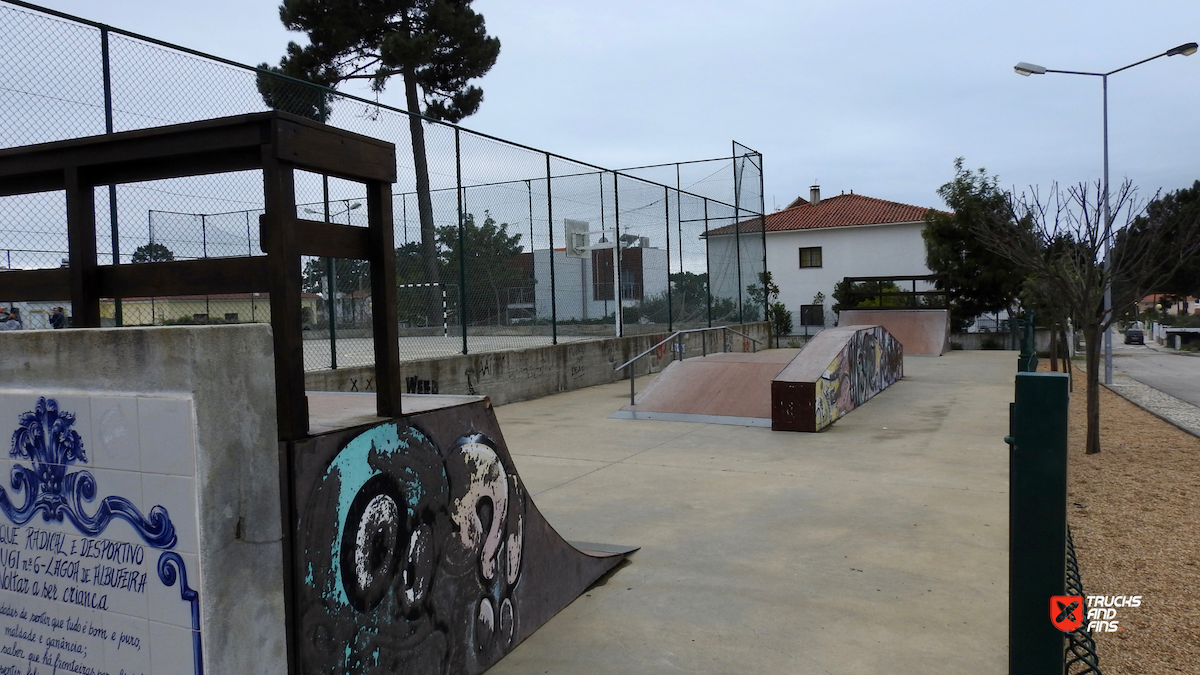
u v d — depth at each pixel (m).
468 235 11.69
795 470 7.05
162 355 1.98
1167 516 5.41
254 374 2.10
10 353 2.31
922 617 3.71
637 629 3.62
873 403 11.64
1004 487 6.31
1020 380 2.22
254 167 2.27
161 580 2.01
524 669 3.23
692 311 19.30
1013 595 2.24
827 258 37.38
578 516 5.62
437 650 2.88
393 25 22.89
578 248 14.76
